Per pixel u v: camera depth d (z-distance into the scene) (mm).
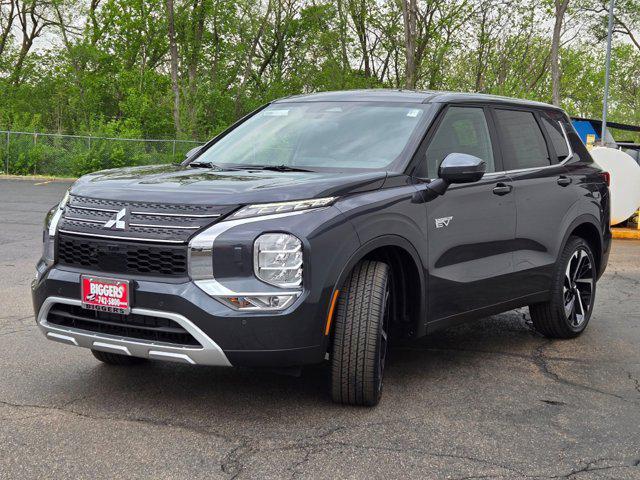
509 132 5594
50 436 3789
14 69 54094
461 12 47688
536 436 3971
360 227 4062
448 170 4480
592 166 6473
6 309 6699
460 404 4457
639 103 61125
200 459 3551
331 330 4172
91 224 4008
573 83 60562
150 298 3805
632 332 6461
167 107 42750
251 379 4816
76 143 29156
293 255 3814
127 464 3477
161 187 4043
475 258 4988
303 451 3674
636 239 13844
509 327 6586
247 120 5586
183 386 4652
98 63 49812
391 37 49562
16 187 22891
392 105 5125
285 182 4074
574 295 6195
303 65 50281
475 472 3482
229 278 3781
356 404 4320
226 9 48500
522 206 5410
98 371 4930
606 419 4270
